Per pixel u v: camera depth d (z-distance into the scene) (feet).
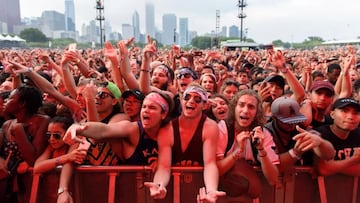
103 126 11.55
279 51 18.35
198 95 11.42
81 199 11.94
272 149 11.50
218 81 27.45
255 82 23.44
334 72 27.73
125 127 11.97
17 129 12.34
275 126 12.16
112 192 11.66
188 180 11.61
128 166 11.82
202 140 11.54
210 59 54.39
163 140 11.65
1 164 12.04
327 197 11.96
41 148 12.66
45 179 12.09
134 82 19.07
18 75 17.52
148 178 11.85
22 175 12.36
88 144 11.84
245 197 11.68
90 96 12.56
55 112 15.85
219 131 12.05
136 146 12.05
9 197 12.34
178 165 11.74
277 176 11.25
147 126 11.48
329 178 11.89
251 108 11.76
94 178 11.93
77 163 11.78
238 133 12.03
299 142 11.05
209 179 10.87
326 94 13.71
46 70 31.73
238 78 29.73
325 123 13.94
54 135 12.37
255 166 11.79
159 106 11.50
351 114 11.46
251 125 12.00
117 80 19.21
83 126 11.12
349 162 11.40
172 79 23.62
